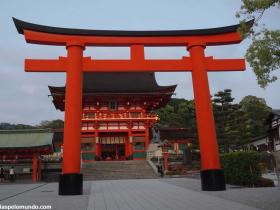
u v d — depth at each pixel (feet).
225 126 174.81
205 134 60.85
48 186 90.33
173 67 64.69
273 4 37.99
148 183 91.20
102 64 63.67
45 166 143.54
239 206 40.06
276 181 76.69
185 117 230.07
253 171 67.56
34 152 119.96
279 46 37.22
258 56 37.52
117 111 178.40
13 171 116.98
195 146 168.96
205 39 65.92
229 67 65.31
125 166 143.74
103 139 179.42
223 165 77.71
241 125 176.86
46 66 62.28
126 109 179.42
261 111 214.90
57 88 171.32
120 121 176.04
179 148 192.44
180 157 171.53
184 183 85.35
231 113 176.14
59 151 179.11
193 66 64.49
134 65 64.13
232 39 65.72
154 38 65.36
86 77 189.47
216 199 47.60
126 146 178.81
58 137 184.03
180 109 281.33
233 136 166.09
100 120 173.78
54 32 62.95
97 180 119.65
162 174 127.24
